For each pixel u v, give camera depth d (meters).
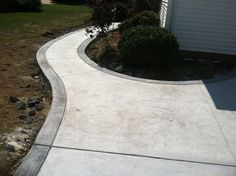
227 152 4.36
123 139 4.52
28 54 8.67
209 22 8.45
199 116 5.39
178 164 4.03
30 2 16.92
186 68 8.05
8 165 3.82
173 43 7.62
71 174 3.72
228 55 8.75
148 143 4.46
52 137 4.41
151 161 4.05
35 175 3.64
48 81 6.55
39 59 8.00
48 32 11.27
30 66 7.73
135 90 6.32
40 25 12.54
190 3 8.28
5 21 12.90
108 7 9.05
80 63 7.86
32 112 5.19
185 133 4.80
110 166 3.91
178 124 5.06
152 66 7.73
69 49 9.12
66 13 16.58
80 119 4.99
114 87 6.40
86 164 3.91
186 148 4.40
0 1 16.52
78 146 4.26
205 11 8.34
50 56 8.34
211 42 8.66
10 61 7.96
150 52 7.48
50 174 3.69
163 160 4.09
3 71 7.21
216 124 5.14
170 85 6.71
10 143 4.29
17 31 11.16
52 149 4.15
